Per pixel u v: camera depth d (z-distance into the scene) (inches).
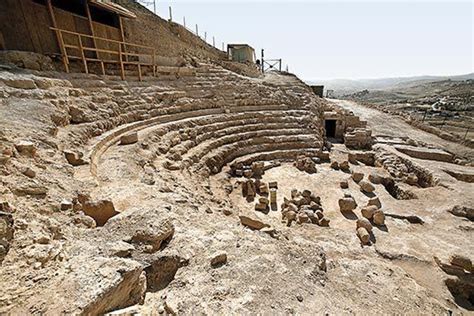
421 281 227.3
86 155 278.5
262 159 597.0
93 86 436.1
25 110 278.4
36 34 421.7
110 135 367.2
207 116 613.0
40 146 234.4
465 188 410.6
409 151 625.3
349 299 157.2
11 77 305.0
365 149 724.7
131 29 649.0
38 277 103.0
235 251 165.5
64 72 421.1
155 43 738.8
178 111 577.9
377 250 265.1
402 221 332.8
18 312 87.3
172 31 928.9
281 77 1194.6
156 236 151.7
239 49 1314.0
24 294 94.3
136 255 138.9
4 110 260.7
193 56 897.5
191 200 259.6
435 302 178.1
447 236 297.9
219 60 1078.4
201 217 215.6
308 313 125.2
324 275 171.5
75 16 483.5
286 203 389.4
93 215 177.6
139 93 523.2
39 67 392.8
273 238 208.7
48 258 114.7
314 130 720.3
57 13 448.8
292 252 183.5
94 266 110.9
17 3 394.6
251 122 677.3
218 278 138.4
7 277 100.1
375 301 162.4
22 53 372.5
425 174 489.7
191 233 175.3
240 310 119.7
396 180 492.4
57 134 283.9
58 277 104.3
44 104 306.8
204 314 114.5
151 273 133.8
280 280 145.5
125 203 199.3
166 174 327.6
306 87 1021.8
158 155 385.1
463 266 235.9
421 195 413.4
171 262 142.3
